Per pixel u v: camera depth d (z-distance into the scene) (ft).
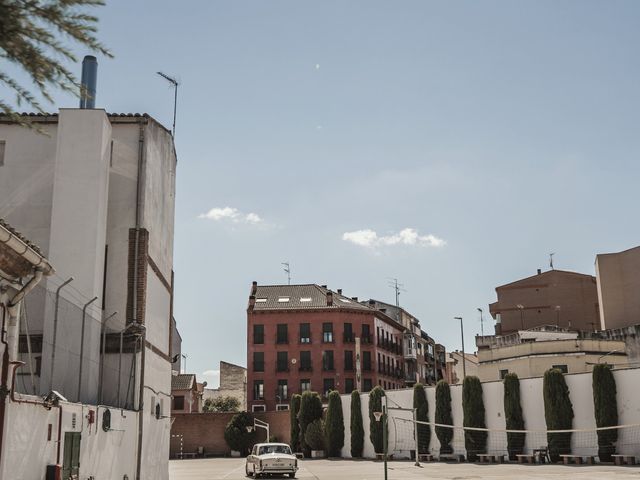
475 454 146.92
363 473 118.73
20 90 24.93
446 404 157.38
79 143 71.10
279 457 109.19
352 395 185.16
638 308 204.13
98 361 67.67
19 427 39.86
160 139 84.33
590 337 189.47
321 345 265.13
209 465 165.17
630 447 122.62
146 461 76.02
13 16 22.56
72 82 25.18
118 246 74.64
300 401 203.92
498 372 185.37
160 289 86.02
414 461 157.79
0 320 38.50
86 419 52.90
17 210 74.64
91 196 70.18
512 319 258.37
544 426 136.98
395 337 299.58
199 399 297.33
